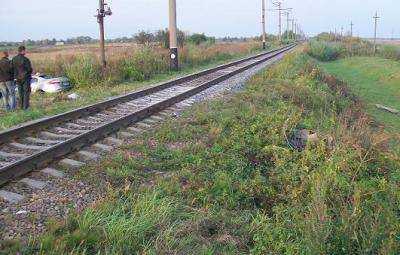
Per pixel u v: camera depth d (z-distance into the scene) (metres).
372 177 8.73
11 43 108.69
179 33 50.00
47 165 8.18
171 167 8.70
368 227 6.20
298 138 11.13
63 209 6.48
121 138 10.42
